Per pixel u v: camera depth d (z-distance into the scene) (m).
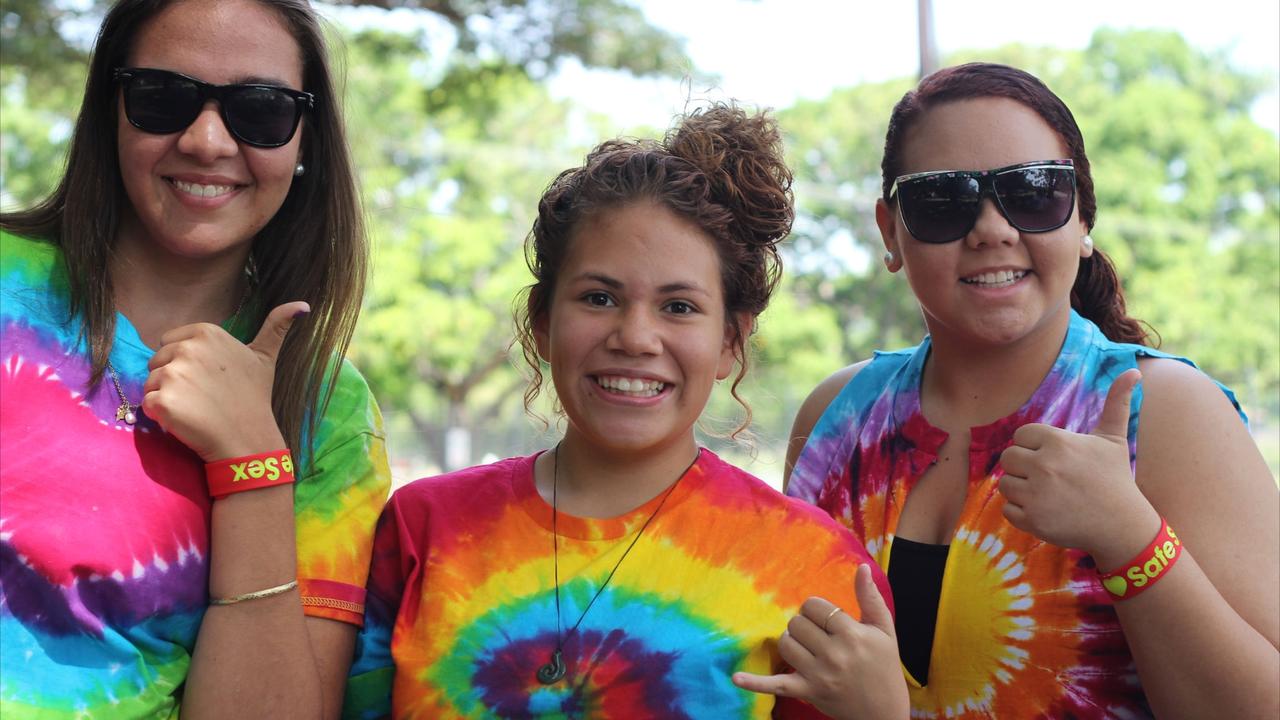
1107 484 2.13
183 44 2.14
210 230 2.18
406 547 2.30
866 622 2.03
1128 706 2.31
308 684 2.15
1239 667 2.12
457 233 26.78
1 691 1.96
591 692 2.14
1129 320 2.76
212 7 2.17
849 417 2.78
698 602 2.18
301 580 2.23
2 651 1.98
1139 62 36.53
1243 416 2.38
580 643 2.17
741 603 2.18
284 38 2.24
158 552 2.08
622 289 2.23
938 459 2.58
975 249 2.41
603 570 2.22
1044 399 2.46
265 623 2.12
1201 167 34.09
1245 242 34.44
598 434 2.24
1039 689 2.34
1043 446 2.18
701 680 2.13
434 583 2.24
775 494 2.31
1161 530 2.14
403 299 25.83
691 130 2.37
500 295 27.03
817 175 35.28
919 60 9.54
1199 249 33.06
